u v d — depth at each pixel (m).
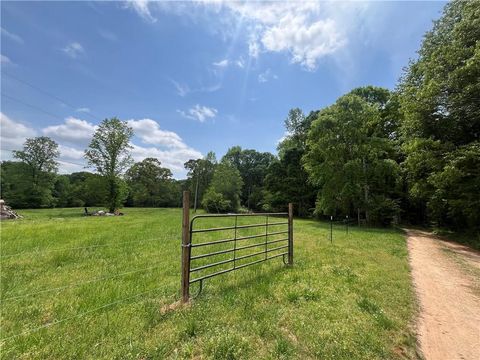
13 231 11.70
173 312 3.93
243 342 3.12
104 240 9.97
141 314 3.79
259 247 10.10
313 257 8.45
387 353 3.16
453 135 15.68
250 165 71.00
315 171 27.28
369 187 25.14
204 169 64.31
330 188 25.66
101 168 37.75
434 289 5.82
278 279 5.74
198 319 3.71
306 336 3.38
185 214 4.45
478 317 4.43
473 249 11.80
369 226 23.30
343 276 6.20
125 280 5.41
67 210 44.25
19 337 3.15
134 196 65.00
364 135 24.48
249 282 5.51
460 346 3.49
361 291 5.18
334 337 3.36
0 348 2.92
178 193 70.00
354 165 24.02
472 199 13.39
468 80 13.27
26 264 6.52
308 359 2.95
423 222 26.42
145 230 13.07
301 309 4.20
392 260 8.44
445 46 15.03
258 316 3.88
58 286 5.00
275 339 3.30
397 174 23.14
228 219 24.02
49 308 3.98
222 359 2.84
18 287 4.91
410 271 7.24
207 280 5.64
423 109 15.84
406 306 4.70
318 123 26.66
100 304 4.14
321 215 32.28
